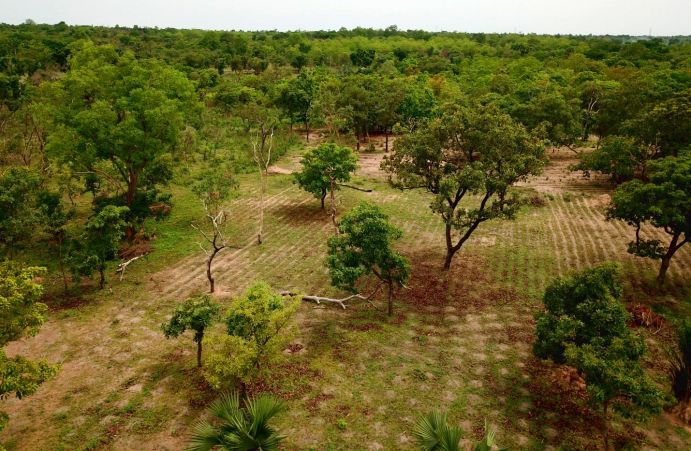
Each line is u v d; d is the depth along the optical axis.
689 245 30.92
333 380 18.45
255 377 16.66
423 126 26.62
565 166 51.97
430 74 101.12
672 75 66.81
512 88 71.31
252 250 30.28
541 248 30.86
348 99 60.28
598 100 59.28
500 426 16.25
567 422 16.48
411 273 27.58
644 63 91.69
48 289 25.00
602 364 13.48
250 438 11.84
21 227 24.83
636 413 13.56
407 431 15.96
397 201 40.38
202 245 30.84
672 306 23.77
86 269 23.81
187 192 40.94
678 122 33.84
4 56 86.38
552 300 16.78
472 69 97.75
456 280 26.70
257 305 16.55
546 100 51.69
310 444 15.39
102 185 36.09
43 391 17.64
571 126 52.06
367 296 24.98
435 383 18.36
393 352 20.25
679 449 15.40
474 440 15.62
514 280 26.59
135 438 15.57
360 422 16.36
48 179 36.81
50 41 100.56
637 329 21.64
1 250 27.33
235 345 15.81
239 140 56.41
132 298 24.28
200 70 92.38
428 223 35.53
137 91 28.91
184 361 19.53
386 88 60.22
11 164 40.41
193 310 17.92
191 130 52.75
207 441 12.09
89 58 32.53
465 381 18.52
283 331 18.36
